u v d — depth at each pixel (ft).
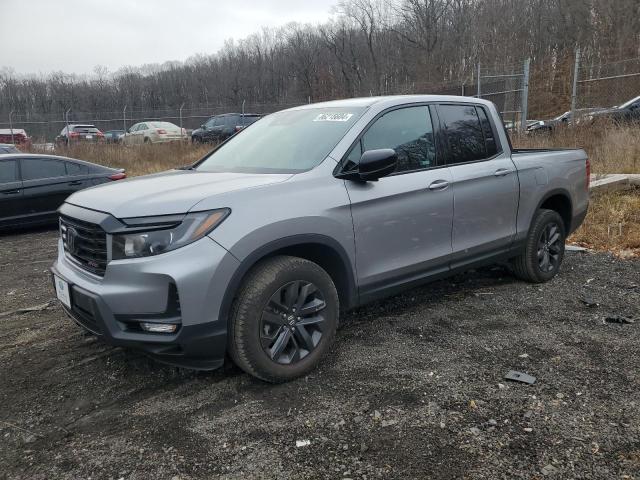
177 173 12.82
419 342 12.43
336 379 10.75
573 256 19.92
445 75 143.64
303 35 189.57
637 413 9.25
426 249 12.96
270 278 10.09
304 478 7.86
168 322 9.28
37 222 28.40
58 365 11.80
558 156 16.97
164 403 10.07
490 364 11.22
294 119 13.89
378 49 170.81
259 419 9.41
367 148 12.10
